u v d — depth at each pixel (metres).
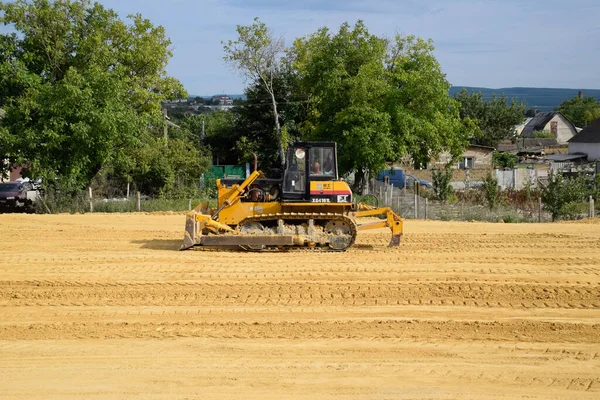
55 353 9.28
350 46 35.97
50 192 27.38
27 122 27.45
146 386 8.05
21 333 10.16
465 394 7.82
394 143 33.38
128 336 9.98
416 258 15.12
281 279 13.07
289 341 9.70
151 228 20.53
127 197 31.98
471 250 16.25
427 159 37.00
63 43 29.86
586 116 101.50
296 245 15.67
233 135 50.88
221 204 16.02
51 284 12.79
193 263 14.53
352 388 7.97
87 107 26.78
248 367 8.67
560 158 61.56
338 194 15.79
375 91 33.72
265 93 46.88
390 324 10.46
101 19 30.81
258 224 15.81
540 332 10.17
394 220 16.42
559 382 8.23
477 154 54.31
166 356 9.12
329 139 34.88
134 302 11.69
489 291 12.29
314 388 7.97
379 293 12.11
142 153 32.31
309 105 45.41
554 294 12.10
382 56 36.19
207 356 9.11
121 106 28.06
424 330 10.23
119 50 31.66
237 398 7.68
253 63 44.41
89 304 11.61
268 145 47.62
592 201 24.83
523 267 14.27
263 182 16.11
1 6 28.78
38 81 28.44
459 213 25.47
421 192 33.38
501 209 26.88
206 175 45.78
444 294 12.12
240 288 12.41
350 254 15.52
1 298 11.99
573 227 20.77
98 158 27.83
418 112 34.88
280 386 8.03
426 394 7.80
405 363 8.84
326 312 11.09
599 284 12.79
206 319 10.73
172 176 35.38
